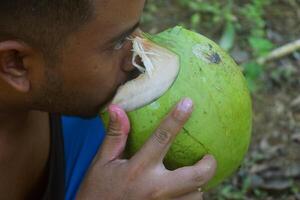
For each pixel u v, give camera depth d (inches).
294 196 113.6
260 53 143.6
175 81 54.0
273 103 133.6
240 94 56.8
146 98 53.6
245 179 115.5
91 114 51.9
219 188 114.1
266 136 125.8
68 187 67.0
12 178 60.1
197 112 53.9
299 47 145.7
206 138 54.4
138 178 53.2
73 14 43.8
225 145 55.9
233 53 145.3
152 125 53.8
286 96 135.5
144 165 53.3
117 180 53.5
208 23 156.6
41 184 65.3
